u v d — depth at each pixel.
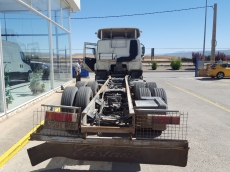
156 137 3.78
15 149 3.98
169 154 3.01
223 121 5.90
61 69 12.21
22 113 6.31
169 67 35.28
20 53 7.32
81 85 6.96
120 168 3.50
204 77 20.38
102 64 9.12
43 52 9.31
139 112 3.27
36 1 8.42
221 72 18.58
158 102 3.75
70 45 14.41
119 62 9.03
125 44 8.94
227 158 3.80
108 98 5.54
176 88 12.57
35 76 8.44
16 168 3.47
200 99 9.09
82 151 3.15
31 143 4.43
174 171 3.40
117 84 7.78
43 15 9.05
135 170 3.44
